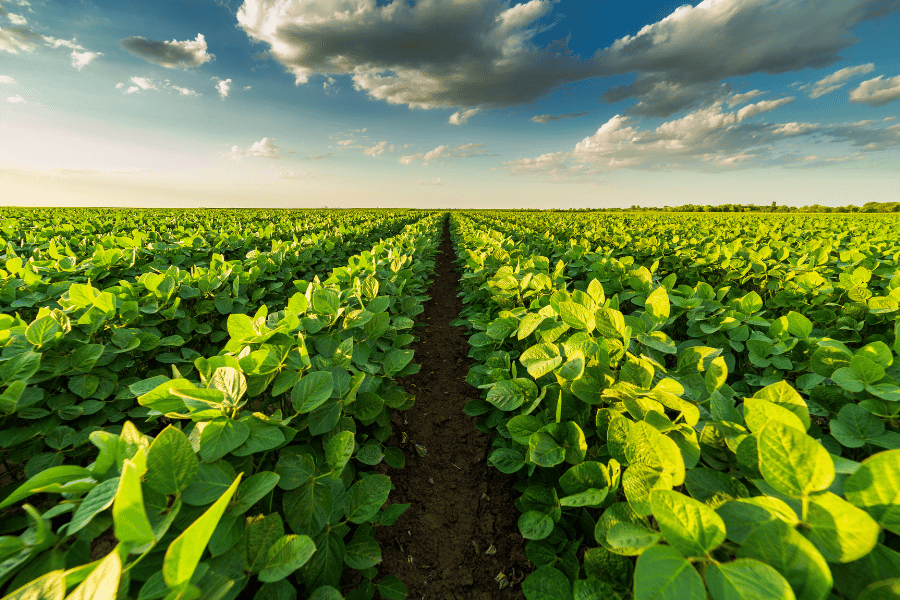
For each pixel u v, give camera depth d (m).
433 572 2.24
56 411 2.20
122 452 1.15
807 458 0.88
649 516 1.24
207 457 1.24
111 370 2.56
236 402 1.46
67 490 1.05
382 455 2.05
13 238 8.20
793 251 6.80
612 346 2.03
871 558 0.83
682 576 0.81
